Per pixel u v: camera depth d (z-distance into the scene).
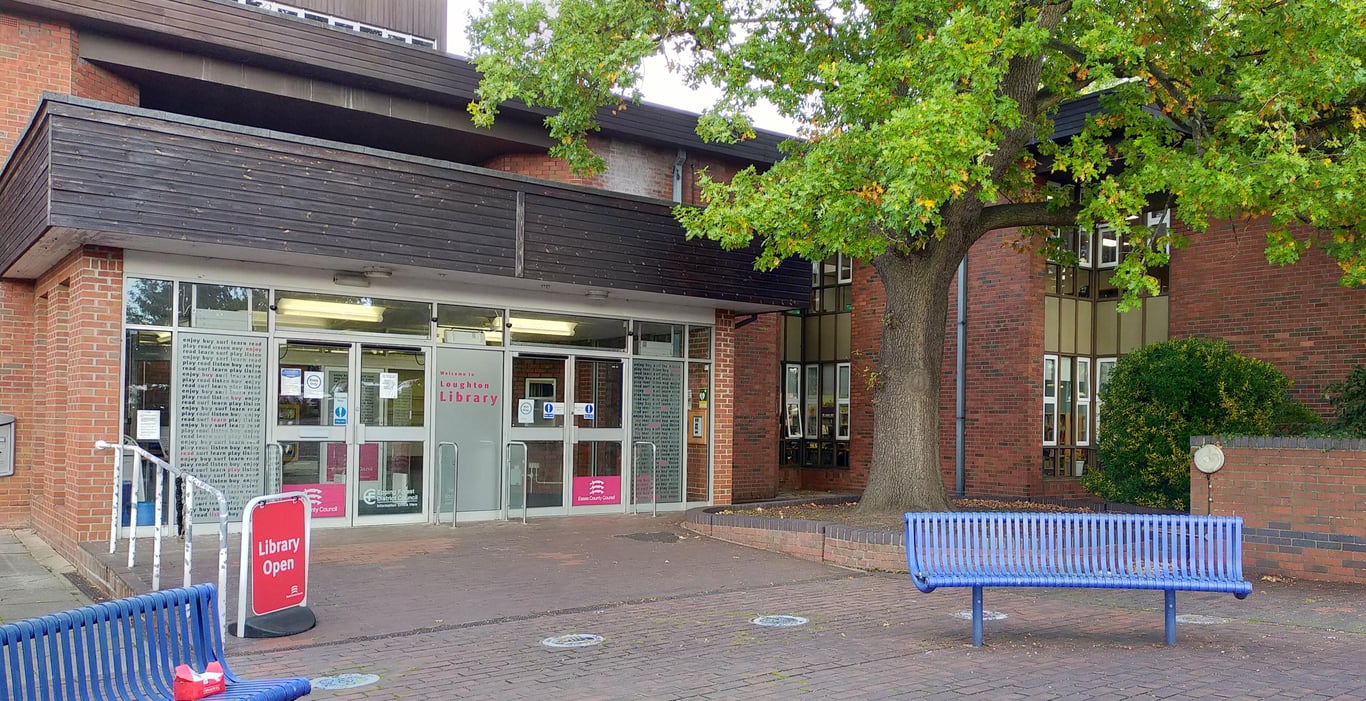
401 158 11.55
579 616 8.27
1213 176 9.67
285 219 10.76
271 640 7.30
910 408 12.50
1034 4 11.36
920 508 12.30
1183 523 7.51
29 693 3.99
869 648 7.15
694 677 6.35
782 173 11.48
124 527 10.87
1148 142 11.07
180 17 12.80
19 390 13.18
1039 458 17.59
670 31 12.15
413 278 12.83
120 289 10.83
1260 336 15.71
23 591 9.59
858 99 10.12
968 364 18.58
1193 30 11.54
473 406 13.45
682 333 15.61
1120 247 18.80
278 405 11.93
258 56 13.49
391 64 14.30
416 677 6.34
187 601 4.84
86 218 9.55
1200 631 7.79
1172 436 13.37
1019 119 9.94
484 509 13.53
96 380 10.66
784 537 11.50
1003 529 7.71
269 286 11.83
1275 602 9.09
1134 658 6.86
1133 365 14.24
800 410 22.22
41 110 9.68
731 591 9.45
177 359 11.27
